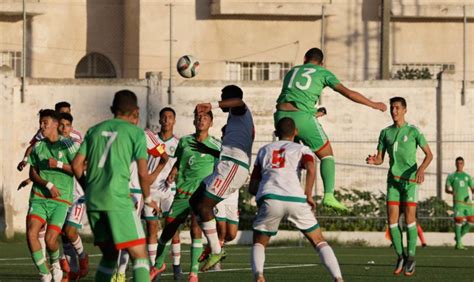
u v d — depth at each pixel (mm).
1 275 34375
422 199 63062
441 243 57625
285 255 47250
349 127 63375
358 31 77562
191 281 30812
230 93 29047
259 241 25453
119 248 22016
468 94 63625
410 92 63594
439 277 35031
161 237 31453
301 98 27922
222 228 34312
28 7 76938
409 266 35406
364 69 77438
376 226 58312
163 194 34719
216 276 34406
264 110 63062
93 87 62312
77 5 78875
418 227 55312
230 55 77875
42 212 28734
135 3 77500
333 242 57281
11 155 61500
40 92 62094
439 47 78375
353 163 63156
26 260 42844
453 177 55844
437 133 63562
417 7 77000
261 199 25156
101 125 22531
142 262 22156
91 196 22078
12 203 61438
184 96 62500
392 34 78188
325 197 28141
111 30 79062
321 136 27938
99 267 22969
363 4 77438
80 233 58438
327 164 28172
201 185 29594
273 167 25297
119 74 79000
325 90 63406
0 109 61594
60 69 78688
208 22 77750
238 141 29172
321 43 70938
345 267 39750
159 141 31562
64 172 28688
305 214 25078
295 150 25406
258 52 78125
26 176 61688
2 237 60281
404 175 35844
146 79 62312
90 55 79438
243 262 42062
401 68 78438
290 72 28391
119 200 22016
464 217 55375
